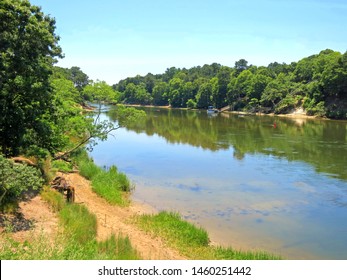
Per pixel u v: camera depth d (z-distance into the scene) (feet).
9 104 58.90
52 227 42.73
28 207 48.14
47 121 71.05
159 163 103.86
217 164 102.22
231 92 385.29
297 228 55.98
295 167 97.71
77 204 53.31
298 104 306.35
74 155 88.74
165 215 56.03
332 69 268.82
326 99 280.31
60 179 60.64
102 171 79.92
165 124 228.22
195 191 75.61
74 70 398.62
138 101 573.33
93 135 83.30
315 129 191.83
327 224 57.93
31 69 55.42
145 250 42.96
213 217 60.13
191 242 47.39
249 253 43.98
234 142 144.15
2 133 60.70
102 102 123.03
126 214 58.18
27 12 52.54
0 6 50.49
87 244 38.81
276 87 338.13
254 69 430.20
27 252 30.68
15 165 43.29
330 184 81.10
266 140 148.05
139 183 81.51
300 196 72.49
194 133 177.47
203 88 443.32
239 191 75.87
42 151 64.75
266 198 71.15
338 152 119.03
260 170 94.58
